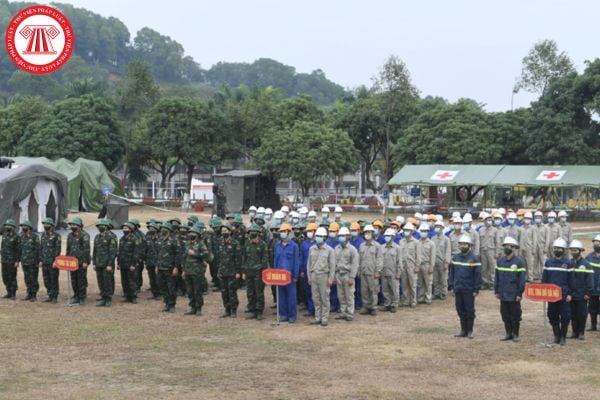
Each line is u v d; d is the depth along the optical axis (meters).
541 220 27.56
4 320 18.95
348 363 14.70
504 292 16.84
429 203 67.75
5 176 38.00
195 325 18.59
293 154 65.00
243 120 76.12
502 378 13.65
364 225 22.34
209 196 81.31
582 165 57.62
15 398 12.13
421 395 12.47
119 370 14.02
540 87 69.44
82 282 21.53
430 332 17.89
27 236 22.00
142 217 54.12
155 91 80.56
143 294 23.73
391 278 20.81
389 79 64.44
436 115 68.69
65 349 15.77
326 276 18.69
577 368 14.45
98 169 58.19
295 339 16.97
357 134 79.75
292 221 24.62
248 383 13.16
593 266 18.03
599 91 60.34
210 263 24.08
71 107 72.81
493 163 66.12
